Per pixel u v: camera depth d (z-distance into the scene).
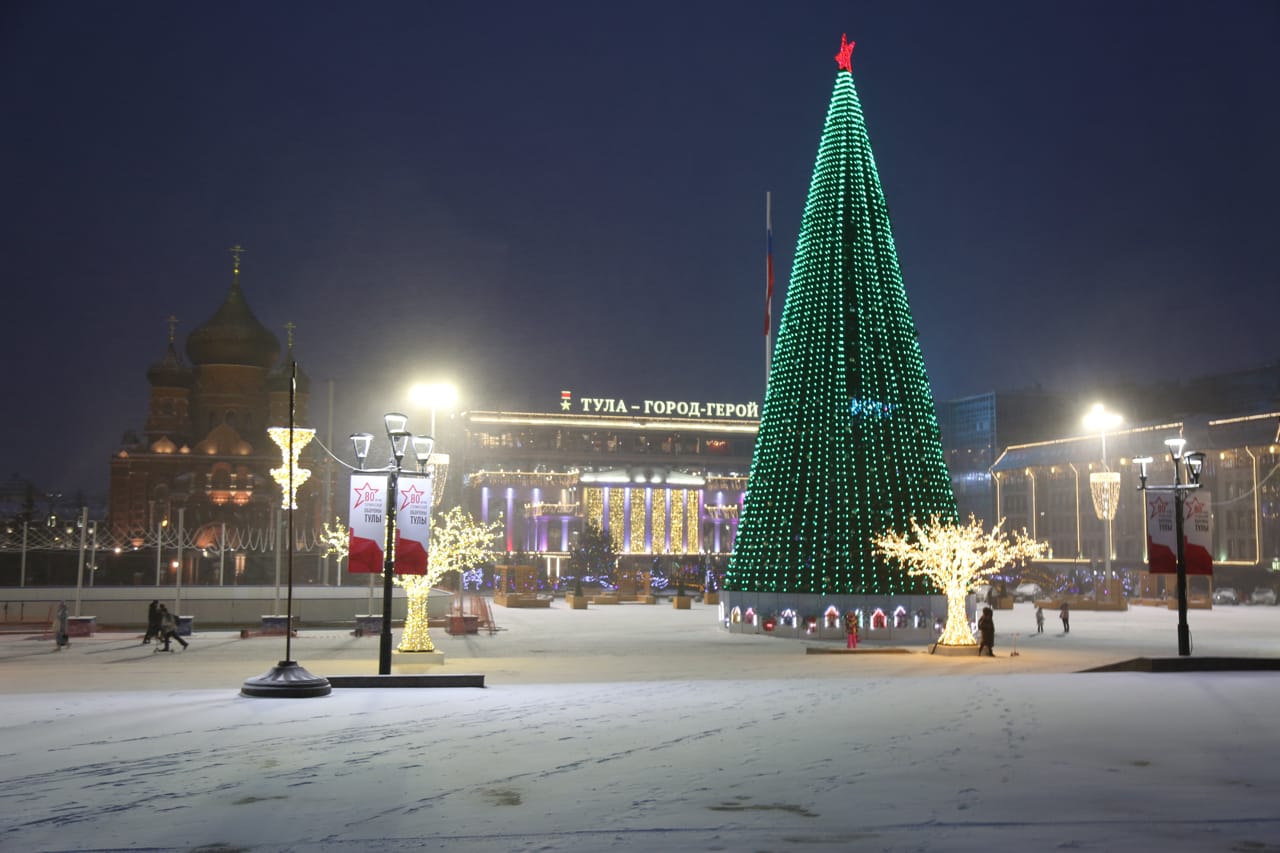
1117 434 123.88
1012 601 81.81
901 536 48.31
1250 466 105.44
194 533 122.81
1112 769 14.06
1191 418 114.81
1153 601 88.56
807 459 49.91
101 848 10.50
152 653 41.75
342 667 32.34
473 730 17.77
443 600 62.44
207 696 22.89
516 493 153.38
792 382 50.91
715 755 15.33
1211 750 15.45
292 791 13.01
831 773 13.94
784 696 22.62
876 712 19.81
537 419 158.12
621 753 15.53
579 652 42.66
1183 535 33.69
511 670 33.12
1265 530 102.88
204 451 133.75
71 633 51.59
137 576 99.50
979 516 152.62
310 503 130.12
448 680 24.95
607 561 123.00
